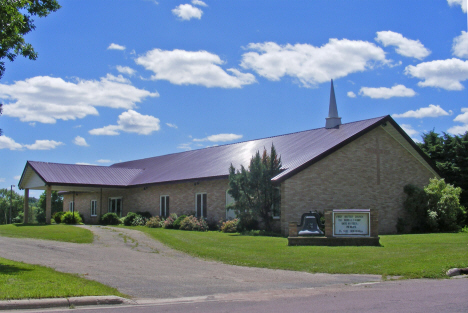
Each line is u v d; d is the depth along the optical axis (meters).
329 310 7.86
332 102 30.89
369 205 25.86
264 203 23.61
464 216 29.50
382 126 26.67
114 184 36.75
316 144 26.50
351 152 25.53
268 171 23.64
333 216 17.86
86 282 10.32
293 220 22.91
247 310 8.06
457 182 36.22
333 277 11.77
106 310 8.16
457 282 10.64
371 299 8.77
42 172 34.19
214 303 8.84
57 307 8.36
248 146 32.56
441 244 17.08
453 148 37.31
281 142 30.20
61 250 16.98
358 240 17.45
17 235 22.80
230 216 27.62
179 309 8.24
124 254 16.11
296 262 13.79
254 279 11.59
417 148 27.86
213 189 29.19
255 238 20.50
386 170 26.95
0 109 13.61
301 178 23.44
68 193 47.00
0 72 13.64
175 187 32.78
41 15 14.25
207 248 17.23
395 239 19.77
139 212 35.00
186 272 12.62
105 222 35.12
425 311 7.56
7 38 13.23
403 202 27.52
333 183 24.55
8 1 12.98
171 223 30.00
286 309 8.09
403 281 11.02
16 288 9.09
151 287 10.45
